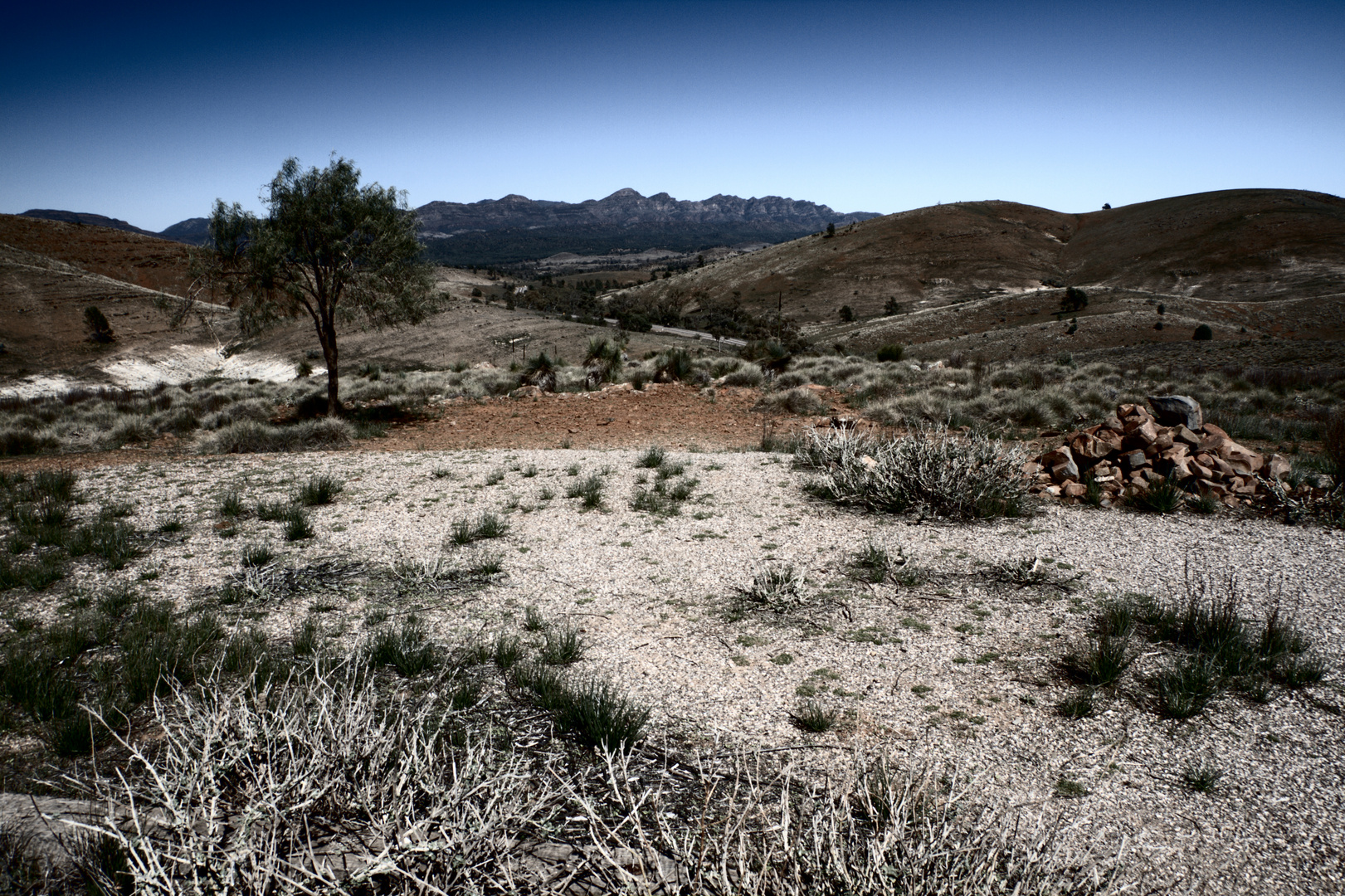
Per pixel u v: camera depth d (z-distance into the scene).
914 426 13.14
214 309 64.81
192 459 11.80
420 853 2.17
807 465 9.73
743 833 2.22
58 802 2.67
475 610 5.28
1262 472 7.91
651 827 2.75
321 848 2.29
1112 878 2.29
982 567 5.89
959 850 2.18
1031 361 32.91
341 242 16.64
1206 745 3.38
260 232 16.33
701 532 7.06
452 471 9.94
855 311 164.50
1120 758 3.28
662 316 132.62
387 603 5.40
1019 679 4.05
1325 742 3.37
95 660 4.45
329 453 12.23
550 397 18.73
